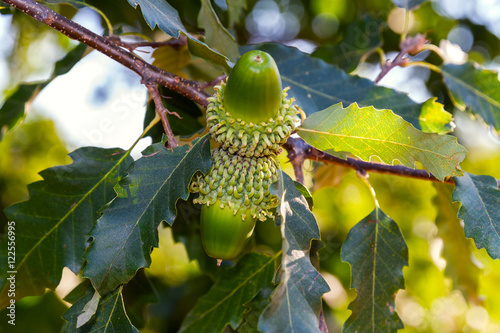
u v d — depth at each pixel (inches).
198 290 15.1
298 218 9.0
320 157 10.7
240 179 9.3
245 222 9.4
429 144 9.2
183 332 11.3
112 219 9.0
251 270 11.3
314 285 8.7
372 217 10.5
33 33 14.2
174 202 9.1
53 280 10.3
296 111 9.3
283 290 8.6
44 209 10.2
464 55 12.4
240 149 9.2
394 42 14.7
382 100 11.3
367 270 10.3
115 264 8.9
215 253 9.5
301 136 9.5
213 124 9.2
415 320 16.8
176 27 9.3
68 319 9.2
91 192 10.3
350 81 11.4
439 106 11.2
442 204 11.9
